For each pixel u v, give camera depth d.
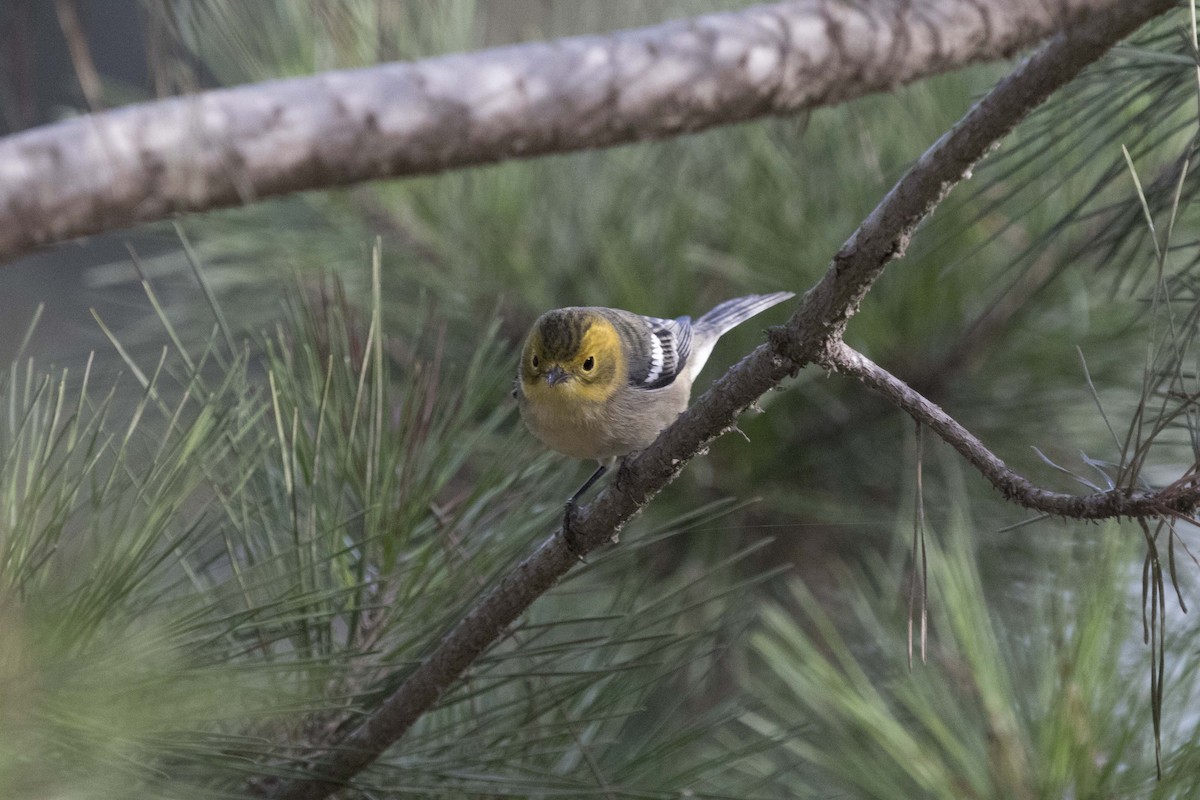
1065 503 4.18
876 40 5.57
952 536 6.71
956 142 4.12
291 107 4.84
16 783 3.78
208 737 4.47
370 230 9.12
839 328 4.60
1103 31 3.84
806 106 5.74
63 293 12.58
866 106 8.25
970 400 8.23
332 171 5.00
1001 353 8.14
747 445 8.36
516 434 6.01
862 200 8.30
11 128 4.71
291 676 5.04
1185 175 5.10
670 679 7.32
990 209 5.96
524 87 5.15
